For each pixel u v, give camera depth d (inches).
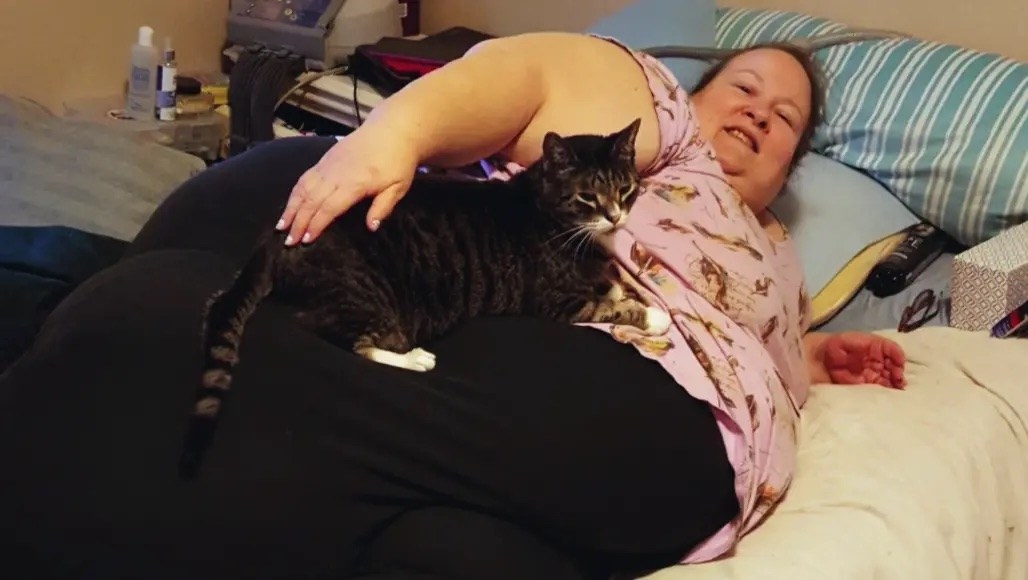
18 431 33.2
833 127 72.0
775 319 48.8
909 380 57.5
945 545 45.6
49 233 57.0
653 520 39.1
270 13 94.5
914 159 68.8
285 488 33.4
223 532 33.2
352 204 37.7
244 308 34.4
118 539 32.9
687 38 71.6
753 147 56.2
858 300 65.8
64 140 71.9
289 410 33.8
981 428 52.8
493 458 35.6
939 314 64.2
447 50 88.4
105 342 33.4
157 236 44.6
